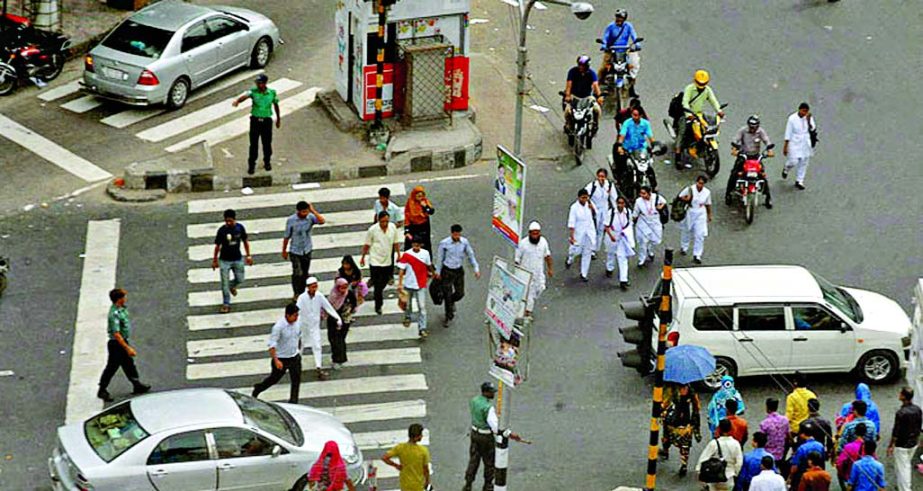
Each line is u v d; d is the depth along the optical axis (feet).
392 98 192.65
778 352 149.28
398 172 184.96
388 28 189.37
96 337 152.66
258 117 177.47
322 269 165.89
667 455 139.74
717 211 180.86
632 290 165.68
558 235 174.09
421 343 154.92
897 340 150.41
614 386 150.00
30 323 153.89
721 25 223.30
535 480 136.46
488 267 167.53
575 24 223.51
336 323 147.33
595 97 191.01
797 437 133.90
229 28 201.05
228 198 178.09
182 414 126.21
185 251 167.63
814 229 177.68
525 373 150.82
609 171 187.32
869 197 183.93
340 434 131.95
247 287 162.09
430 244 165.89
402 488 125.59
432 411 145.07
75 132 189.88
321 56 211.61
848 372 152.15
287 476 126.93
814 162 190.80
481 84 206.28
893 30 222.69
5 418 139.95
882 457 142.41
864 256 172.76
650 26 222.28
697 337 148.56
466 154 187.21
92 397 143.54
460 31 192.75
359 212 176.76
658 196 166.81
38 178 179.52
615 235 163.32
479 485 135.54
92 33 211.82
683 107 188.85
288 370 144.46
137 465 122.52
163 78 191.72
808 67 212.23
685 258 171.12
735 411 134.62
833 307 149.89
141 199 176.24
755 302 148.66
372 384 148.46
